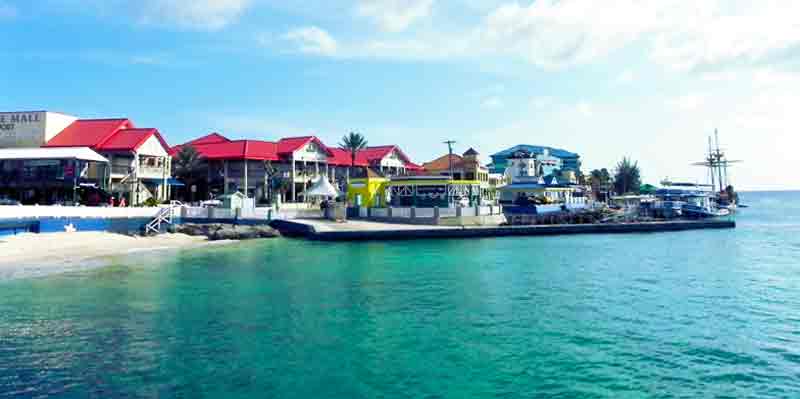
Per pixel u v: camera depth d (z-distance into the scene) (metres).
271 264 31.25
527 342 15.48
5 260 30.64
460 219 54.72
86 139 58.91
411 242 46.09
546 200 64.62
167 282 24.86
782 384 12.41
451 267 30.62
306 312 19.02
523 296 22.17
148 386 11.99
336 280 25.75
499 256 36.31
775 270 30.39
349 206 55.16
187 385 12.08
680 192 92.88
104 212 42.62
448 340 15.64
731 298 22.14
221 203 56.81
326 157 80.38
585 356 14.27
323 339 15.68
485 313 19.05
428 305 20.28
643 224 60.53
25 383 12.08
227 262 31.94
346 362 13.70
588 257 36.00
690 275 28.25
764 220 93.44
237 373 12.84
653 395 11.69
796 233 60.12
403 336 16.02
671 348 15.05
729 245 45.78
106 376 12.58
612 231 58.44
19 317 17.94
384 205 61.03
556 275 27.80
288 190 75.38
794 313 19.42
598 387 12.13
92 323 17.23
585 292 23.14
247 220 49.88
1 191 51.44
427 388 12.02
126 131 60.75
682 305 20.67
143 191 59.38
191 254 35.75
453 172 64.75
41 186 49.84
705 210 77.62
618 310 19.70
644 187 94.19
